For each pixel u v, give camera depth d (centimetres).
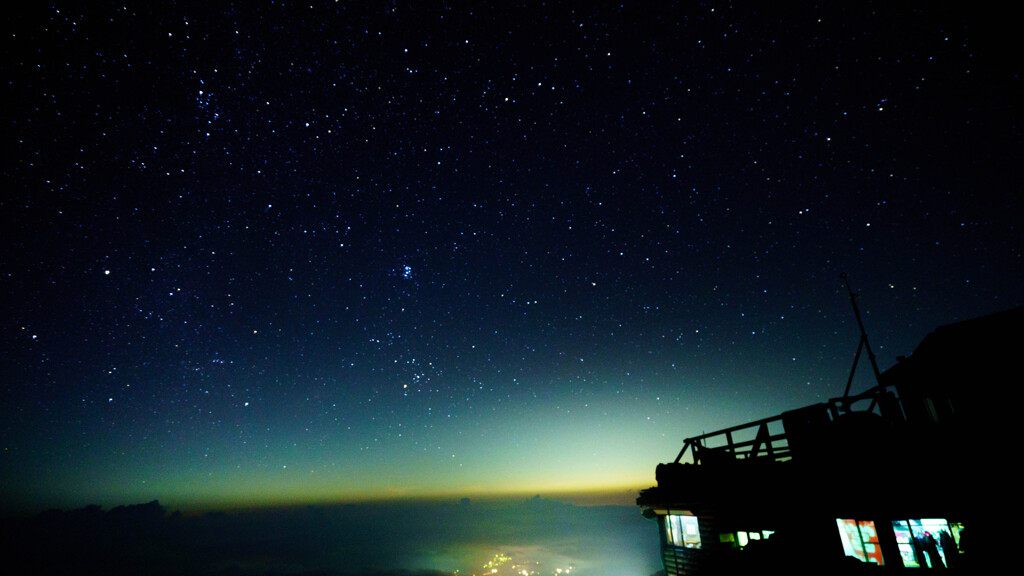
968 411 768
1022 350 728
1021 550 611
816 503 814
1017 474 641
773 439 939
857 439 799
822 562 678
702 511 1023
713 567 795
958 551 657
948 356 822
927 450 722
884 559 732
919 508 708
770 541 753
